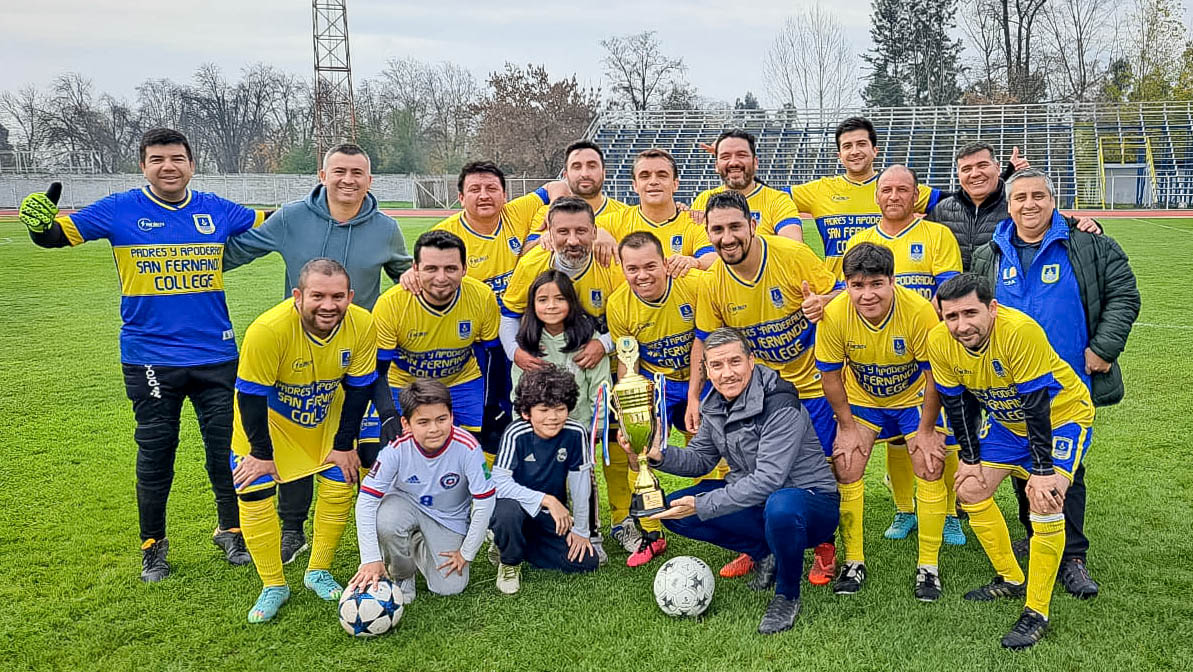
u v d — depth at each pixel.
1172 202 32.72
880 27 52.78
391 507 3.83
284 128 67.44
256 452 3.66
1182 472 5.32
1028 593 3.50
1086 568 4.02
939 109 37.91
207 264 4.24
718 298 4.42
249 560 4.29
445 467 3.83
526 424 4.07
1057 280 3.97
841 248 5.70
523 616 3.72
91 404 7.30
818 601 3.85
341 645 3.51
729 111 39.66
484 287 4.48
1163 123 35.75
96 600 3.88
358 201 4.59
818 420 4.51
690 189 36.19
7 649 3.46
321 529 3.95
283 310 3.73
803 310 4.05
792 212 5.28
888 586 3.98
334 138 49.47
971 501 3.73
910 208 4.71
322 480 3.93
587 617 3.70
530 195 5.36
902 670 3.25
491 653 3.41
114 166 63.72
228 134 68.06
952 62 52.06
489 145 48.44
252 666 3.34
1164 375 7.73
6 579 4.08
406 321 4.23
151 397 4.11
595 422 4.16
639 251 4.09
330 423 4.11
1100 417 6.53
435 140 60.88
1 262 17.88
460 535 3.98
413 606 3.84
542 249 4.56
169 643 3.52
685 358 4.59
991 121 37.81
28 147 60.66
